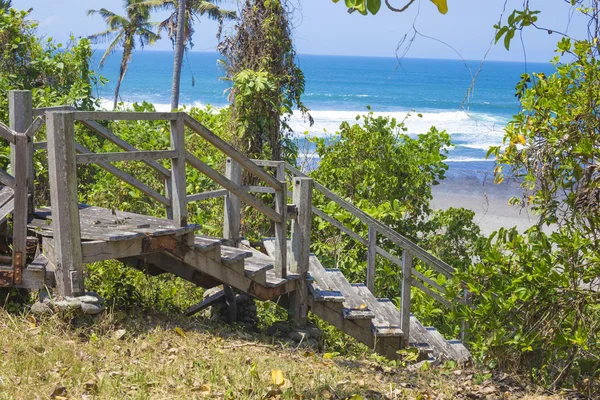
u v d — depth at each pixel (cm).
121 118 557
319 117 5144
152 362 508
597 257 596
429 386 584
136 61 14125
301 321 731
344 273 1020
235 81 1055
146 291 723
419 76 9931
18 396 416
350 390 512
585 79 657
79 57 1275
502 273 655
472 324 673
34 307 552
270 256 816
